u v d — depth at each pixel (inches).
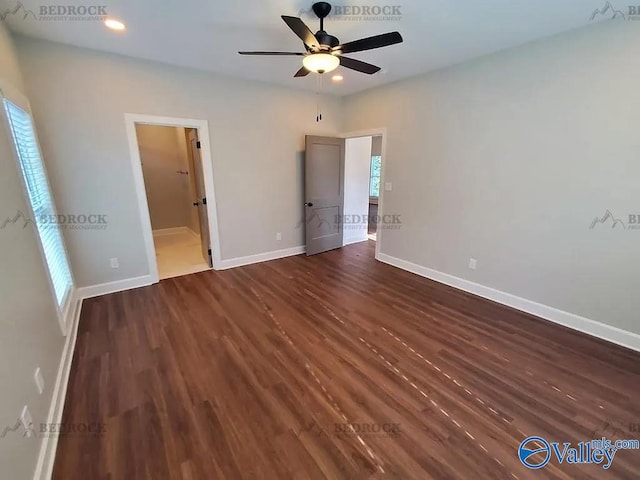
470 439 64.1
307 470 57.3
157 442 62.8
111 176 127.4
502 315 116.7
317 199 192.1
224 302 127.2
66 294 106.0
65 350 87.2
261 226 178.4
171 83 134.3
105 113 122.0
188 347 95.9
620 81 88.2
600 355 91.8
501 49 112.3
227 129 154.3
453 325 109.6
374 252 203.8
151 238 142.3
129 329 105.9
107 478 55.6
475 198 130.3
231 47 112.9
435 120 140.6
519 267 119.5
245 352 93.5
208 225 161.8
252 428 66.4
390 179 168.4
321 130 188.2
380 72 140.1
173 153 245.6
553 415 70.3
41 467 54.7
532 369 85.8
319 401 74.2
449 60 124.2
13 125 80.4
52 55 108.7
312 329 106.7
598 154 94.9
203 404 73.0
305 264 177.5
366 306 124.3
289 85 166.7
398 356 91.7
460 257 140.3
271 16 89.2
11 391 50.3
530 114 108.4
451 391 77.6
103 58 118.0
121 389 77.7
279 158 176.2
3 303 53.2
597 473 57.0
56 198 116.2
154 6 83.7
